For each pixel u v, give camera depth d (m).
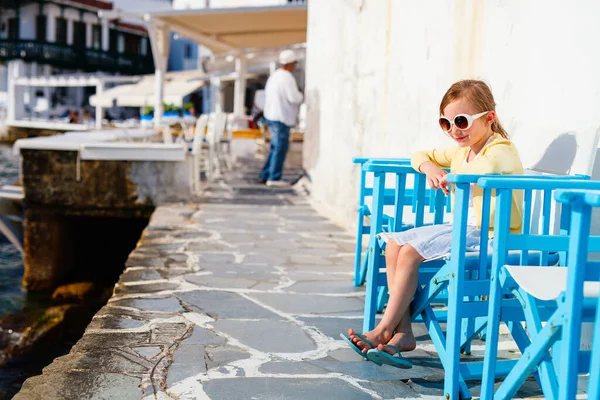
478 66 4.41
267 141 17.36
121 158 8.62
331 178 8.27
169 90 31.58
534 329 2.25
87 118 45.25
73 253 9.61
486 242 2.65
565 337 2.01
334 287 4.71
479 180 2.43
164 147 8.65
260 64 22.58
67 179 8.59
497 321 2.48
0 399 5.57
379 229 3.49
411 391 2.88
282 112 10.97
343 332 3.69
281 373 3.04
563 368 2.01
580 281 1.97
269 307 4.15
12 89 44.75
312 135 9.73
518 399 2.80
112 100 33.59
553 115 3.51
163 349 3.29
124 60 57.47
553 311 2.40
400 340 2.96
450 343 2.63
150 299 4.22
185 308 4.04
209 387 2.83
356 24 7.31
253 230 7.02
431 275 3.18
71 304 8.23
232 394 2.77
